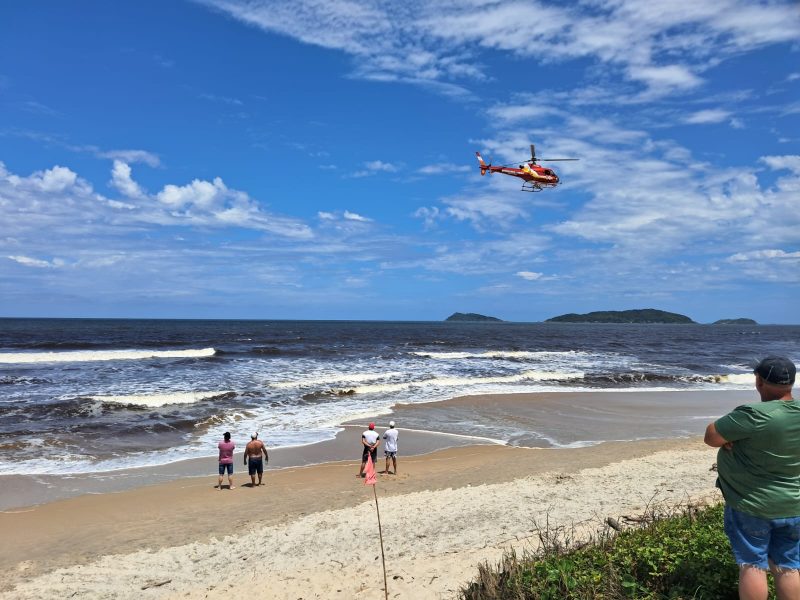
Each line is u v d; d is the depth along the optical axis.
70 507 11.45
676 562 4.61
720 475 3.48
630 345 72.00
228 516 10.70
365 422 20.27
